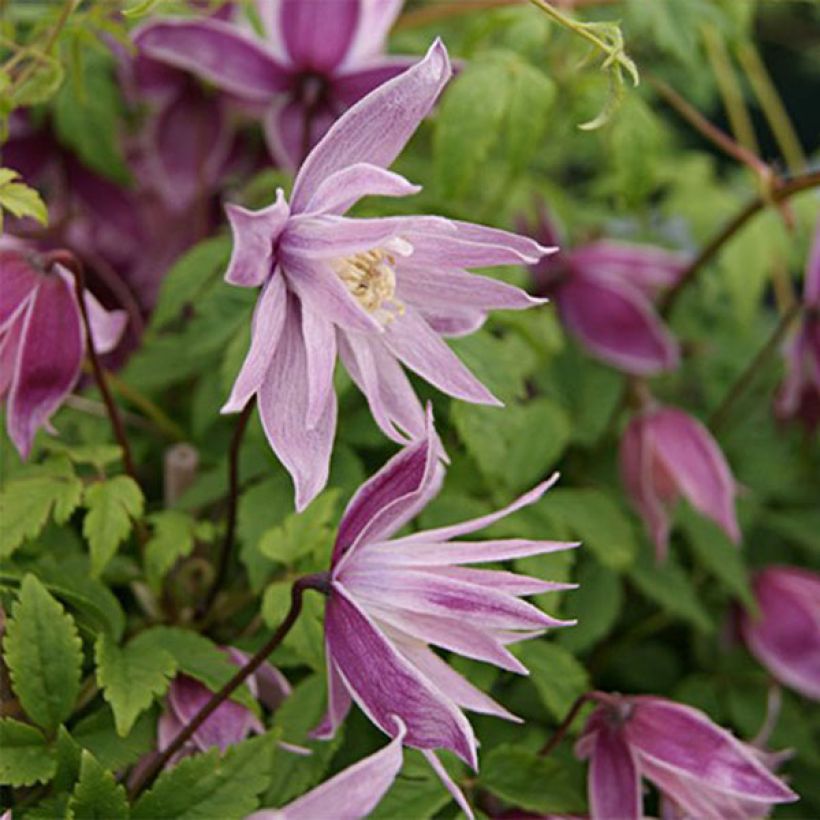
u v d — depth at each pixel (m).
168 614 0.40
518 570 0.41
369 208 0.41
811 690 0.47
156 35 0.43
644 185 0.46
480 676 0.39
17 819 0.35
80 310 0.37
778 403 0.51
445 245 0.33
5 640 0.34
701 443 0.45
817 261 0.48
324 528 0.38
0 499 0.37
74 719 0.37
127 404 0.44
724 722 0.48
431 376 0.34
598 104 0.46
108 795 0.33
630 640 0.48
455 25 0.55
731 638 0.48
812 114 0.79
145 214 0.49
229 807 0.34
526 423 0.43
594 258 0.49
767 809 0.38
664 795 0.38
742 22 0.49
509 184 0.48
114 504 0.38
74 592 0.37
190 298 0.42
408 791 0.36
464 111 0.43
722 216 0.55
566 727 0.38
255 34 0.45
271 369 0.33
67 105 0.46
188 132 0.48
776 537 0.53
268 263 0.33
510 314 0.42
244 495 0.40
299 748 0.36
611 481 0.48
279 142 0.45
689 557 0.50
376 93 0.32
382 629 0.33
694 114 0.47
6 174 0.35
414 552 0.33
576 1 0.46
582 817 0.37
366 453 0.42
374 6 0.43
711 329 0.54
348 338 0.34
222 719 0.36
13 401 0.37
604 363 0.49
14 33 0.41
